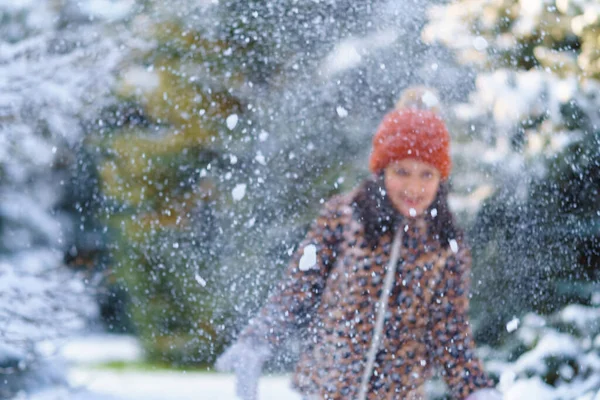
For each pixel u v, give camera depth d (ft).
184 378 18.86
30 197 19.24
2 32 11.88
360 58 18.81
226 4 18.99
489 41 17.61
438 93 17.33
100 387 16.49
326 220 9.56
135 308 21.57
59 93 11.44
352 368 9.34
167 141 20.65
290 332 9.48
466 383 9.56
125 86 17.57
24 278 11.09
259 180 20.26
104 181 20.84
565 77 16.61
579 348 13.78
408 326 9.43
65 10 11.88
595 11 16.38
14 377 13.21
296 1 19.42
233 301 20.06
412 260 9.45
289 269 9.53
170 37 18.24
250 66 19.49
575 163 16.49
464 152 16.71
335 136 19.51
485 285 15.80
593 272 16.28
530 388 12.17
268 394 10.73
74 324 11.55
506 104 16.62
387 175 9.64
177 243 21.43
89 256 21.65
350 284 9.39
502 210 16.40
